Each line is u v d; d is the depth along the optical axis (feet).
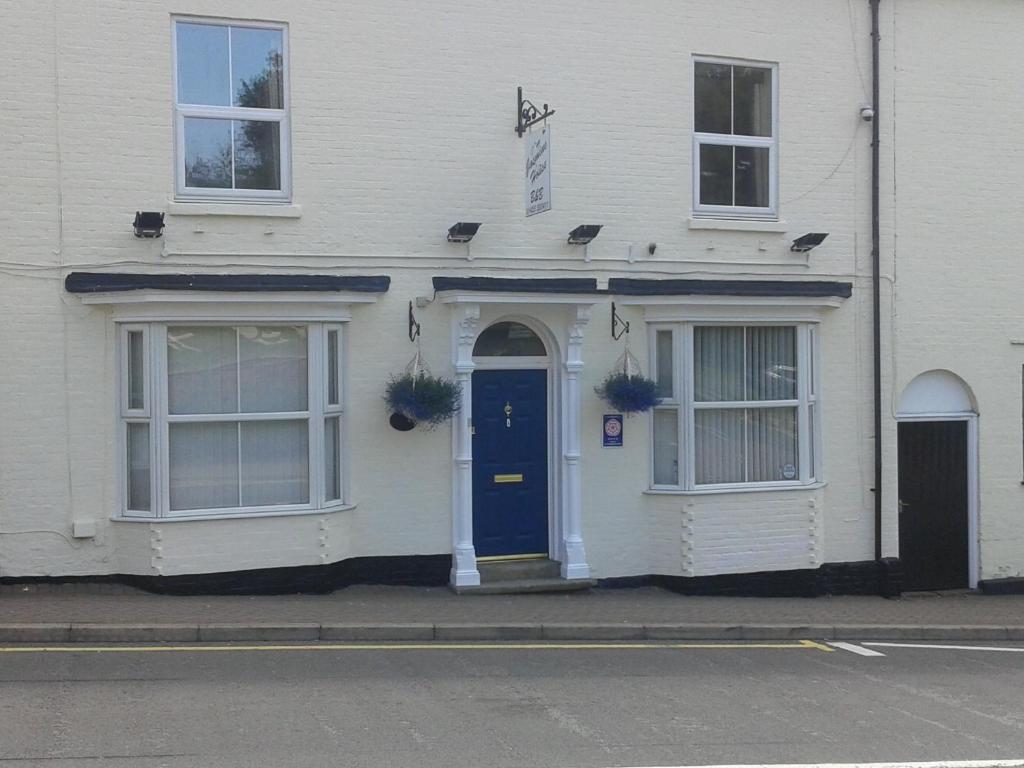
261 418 36.11
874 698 27.14
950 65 44.32
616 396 38.83
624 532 40.37
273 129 36.81
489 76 38.47
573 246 39.40
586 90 39.60
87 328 34.78
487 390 39.63
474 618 33.50
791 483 41.86
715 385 41.39
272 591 36.01
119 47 34.81
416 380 36.65
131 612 32.09
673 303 39.86
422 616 33.42
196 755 20.86
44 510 34.55
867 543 43.45
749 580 41.24
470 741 22.25
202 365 35.65
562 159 39.37
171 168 35.35
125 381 35.06
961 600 43.06
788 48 42.22
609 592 39.58
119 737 21.81
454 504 38.29
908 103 43.80
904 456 44.57
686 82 40.81
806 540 41.96
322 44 36.76
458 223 37.45
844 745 22.90
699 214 41.19
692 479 40.45
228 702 24.50
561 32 39.29
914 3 43.86
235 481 36.09
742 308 40.93
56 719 22.89
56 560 34.68
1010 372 45.44
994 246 44.98
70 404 34.68
